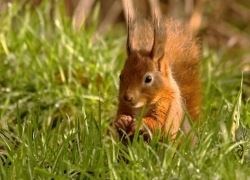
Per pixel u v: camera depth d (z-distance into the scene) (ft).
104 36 51.96
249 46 60.95
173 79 32.27
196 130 31.53
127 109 31.63
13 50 44.73
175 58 33.99
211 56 47.06
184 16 62.39
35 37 45.88
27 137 32.42
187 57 34.24
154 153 29.53
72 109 40.45
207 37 63.67
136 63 31.48
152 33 33.53
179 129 30.91
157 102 31.37
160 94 31.37
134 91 31.04
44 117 39.68
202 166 28.96
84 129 32.53
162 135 31.22
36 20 48.01
